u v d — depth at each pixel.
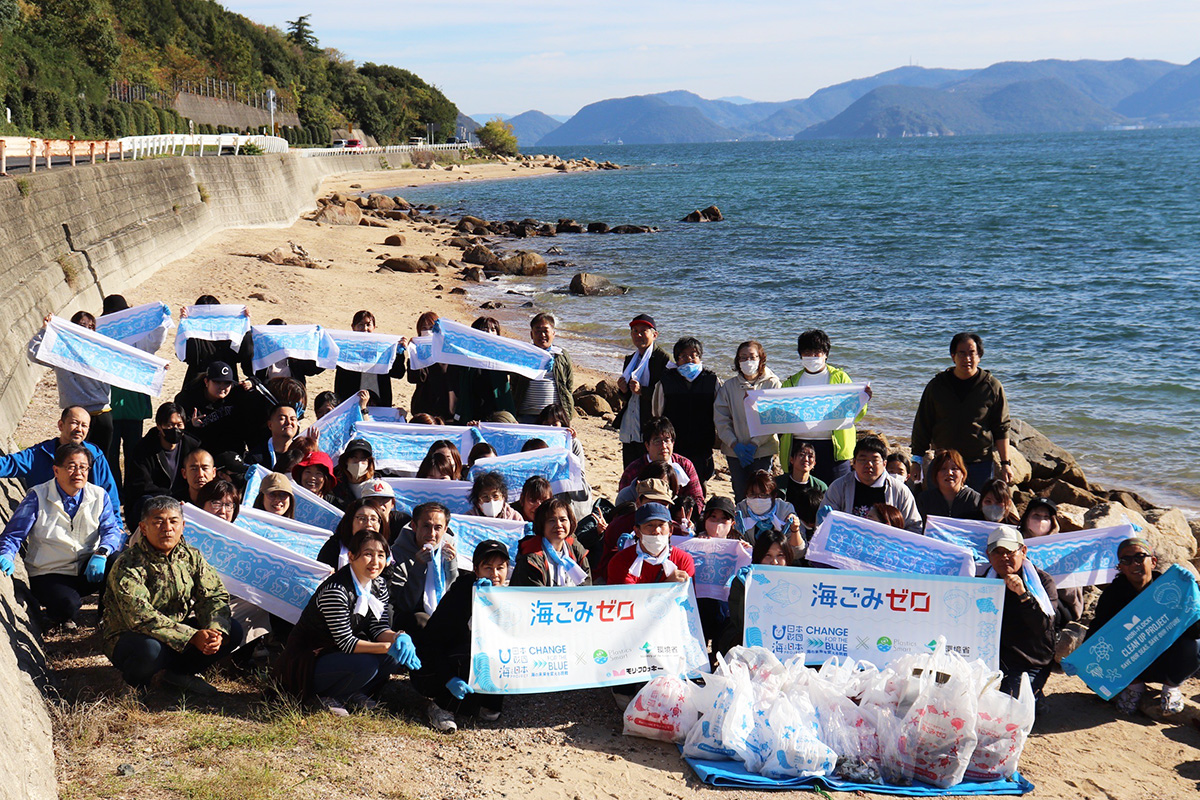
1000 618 7.20
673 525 8.14
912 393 20.34
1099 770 6.76
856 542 7.78
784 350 24.69
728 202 83.00
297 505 8.30
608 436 16.91
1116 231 54.31
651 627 7.07
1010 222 60.94
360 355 11.79
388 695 7.19
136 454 8.70
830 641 7.22
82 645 7.42
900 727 6.43
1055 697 7.94
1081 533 8.05
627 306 32.03
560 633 6.86
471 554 8.05
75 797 5.21
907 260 43.75
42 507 7.50
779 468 11.34
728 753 6.44
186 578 6.74
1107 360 23.58
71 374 9.89
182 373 17.03
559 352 11.22
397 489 8.64
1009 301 32.19
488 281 38.34
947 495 8.73
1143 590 7.43
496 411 11.27
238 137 55.56
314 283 31.17
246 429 9.68
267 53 126.00
